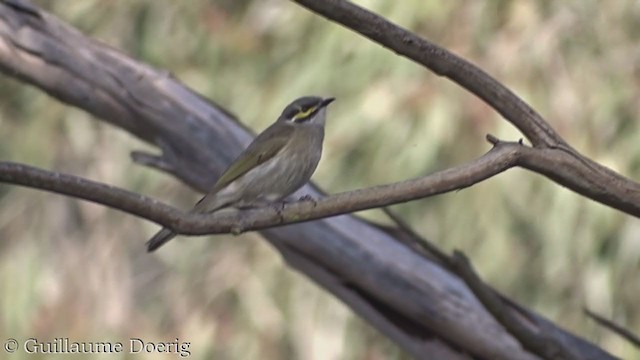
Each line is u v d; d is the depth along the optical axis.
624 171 12.16
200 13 13.58
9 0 8.05
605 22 12.63
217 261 13.85
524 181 12.32
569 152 5.33
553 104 12.34
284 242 7.64
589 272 12.32
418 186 5.22
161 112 7.96
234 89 13.19
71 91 8.09
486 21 12.55
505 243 12.28
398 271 7.46
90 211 14.54
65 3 13.78
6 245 14.40
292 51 13.05
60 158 14.03
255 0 13.48
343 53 12.68
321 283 7.73
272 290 13.54
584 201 12.27
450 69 5.32
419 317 7.45
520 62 12.42
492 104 5.36
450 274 7.45
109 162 14.05
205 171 7.99
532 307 12.32
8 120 13.98
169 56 13.55
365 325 13.29
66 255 14.40
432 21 12.50
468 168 5.23
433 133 12.19
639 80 12.45
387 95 12.41
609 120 12.30
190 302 13.83
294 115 7.07
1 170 4.90
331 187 12.31
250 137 7.95
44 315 14.05
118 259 14.42
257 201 6.98
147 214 5.10
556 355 6.73
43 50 8.03
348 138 12.36
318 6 5.18
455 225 12.38
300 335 13.30
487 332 7.31
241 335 13.48
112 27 13.68
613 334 12.39
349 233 7.55
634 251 12.30
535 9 12.66
